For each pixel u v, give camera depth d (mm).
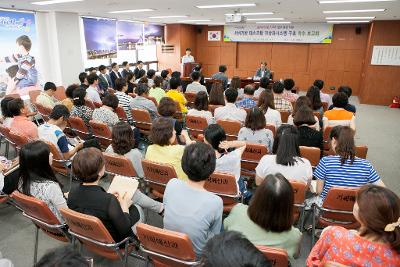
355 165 2469
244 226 1683
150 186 2914
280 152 2543
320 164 2586
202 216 1759
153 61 14000
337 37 13086
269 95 4449
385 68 10656
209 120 4574
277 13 9398
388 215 1262
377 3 6797
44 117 5477
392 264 1287
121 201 2189
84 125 4203
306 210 2803
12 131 3668
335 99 4223
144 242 1794
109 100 4285
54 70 8875
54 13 8406
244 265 770
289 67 14242
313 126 3697
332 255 1403
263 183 1616
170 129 2822
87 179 1963
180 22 13492
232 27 14641
